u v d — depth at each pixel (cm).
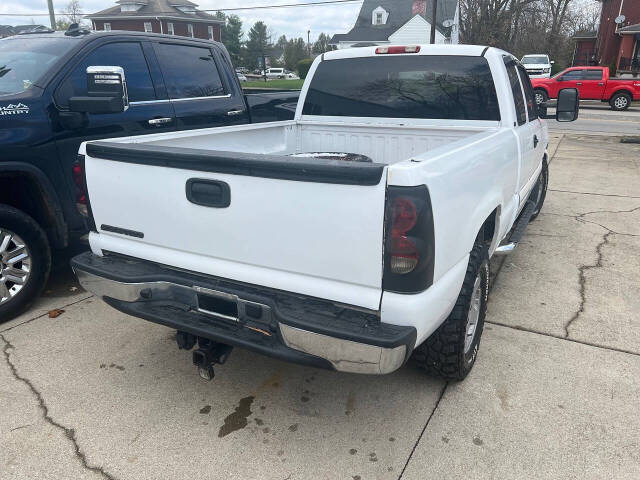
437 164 218
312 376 314
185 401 290
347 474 238
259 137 411
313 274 222
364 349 206
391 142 417
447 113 393
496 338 355
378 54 404
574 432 264
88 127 407
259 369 321
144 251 269
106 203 275
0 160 355
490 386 302
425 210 202
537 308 400
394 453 251
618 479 235
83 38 426
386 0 5434
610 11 3359
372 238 204
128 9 5728
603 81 2131
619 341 352
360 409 283
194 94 506
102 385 304
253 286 239
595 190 793
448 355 278
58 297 417
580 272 472
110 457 248
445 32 4750
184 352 339
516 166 366
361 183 200
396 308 208
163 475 238
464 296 268
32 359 329
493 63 365
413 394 295
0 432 264
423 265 206
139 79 456
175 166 242
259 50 7994
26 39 455
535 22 4534
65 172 395
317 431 266
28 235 372
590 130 1569
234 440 260
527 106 436
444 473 238
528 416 276
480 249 281
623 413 278
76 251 490
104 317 384
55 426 269
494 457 248
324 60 433
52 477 237
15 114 364
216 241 242
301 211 214
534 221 631
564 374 313
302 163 207
